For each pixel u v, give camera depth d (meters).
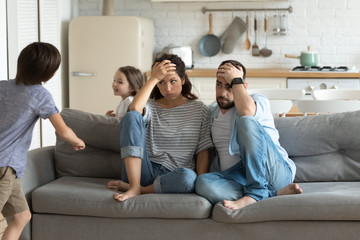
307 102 3.75
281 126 3.16
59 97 5.65
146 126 3.08
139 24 5.60
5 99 2.63
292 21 6.13
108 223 2.75
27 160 2.98
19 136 2.64
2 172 2.60
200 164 3.04
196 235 2.68
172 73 2.99
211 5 6.18
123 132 2.85
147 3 6.24
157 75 2.97
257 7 6.15
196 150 3.07
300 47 6.16
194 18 6.22
